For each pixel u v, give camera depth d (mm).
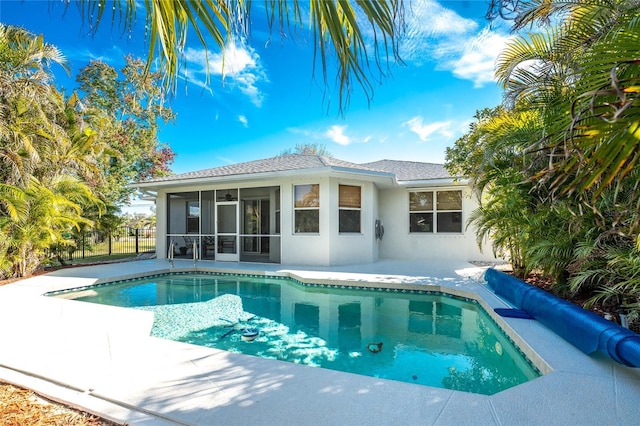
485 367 3850
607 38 2428
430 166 14367
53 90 9203
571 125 1461
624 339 2762
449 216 11836
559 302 3994
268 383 2811
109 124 13438
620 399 2477
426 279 7477
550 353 3314
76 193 9398
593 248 4078
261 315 6000
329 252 10031
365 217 10828
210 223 12453
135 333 4176
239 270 9461
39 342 3846
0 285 7309
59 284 7348
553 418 2252
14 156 7367
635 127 1339
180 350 3584
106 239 14273
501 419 2248
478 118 7488
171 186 11977
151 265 10406
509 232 6555
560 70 4203
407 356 4188
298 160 11906
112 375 2977
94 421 2320
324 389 2703
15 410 2447
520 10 3688
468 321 5531
